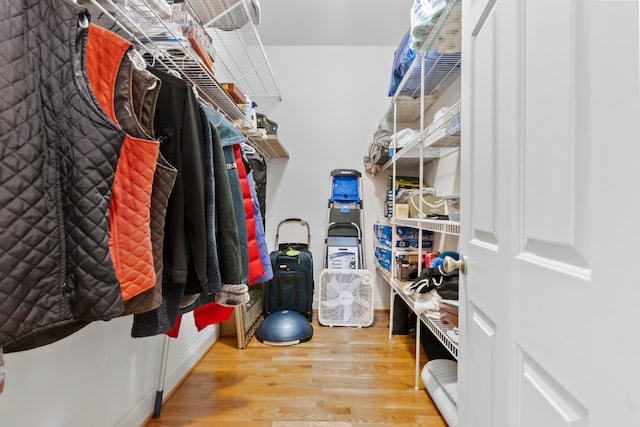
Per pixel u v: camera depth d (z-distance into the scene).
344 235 2.81
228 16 1.60
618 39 0.36
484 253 0.75
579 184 0.43
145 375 1.42
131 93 0.67
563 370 0.45
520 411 0.58
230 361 1.94
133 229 0.65
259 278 1.32
